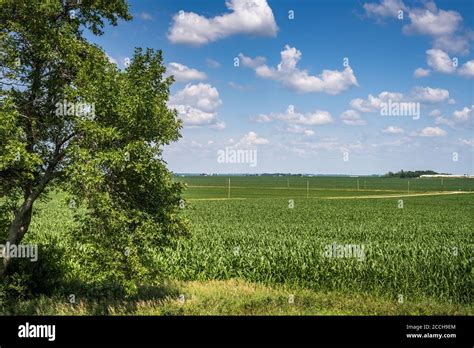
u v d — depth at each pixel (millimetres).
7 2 14875
